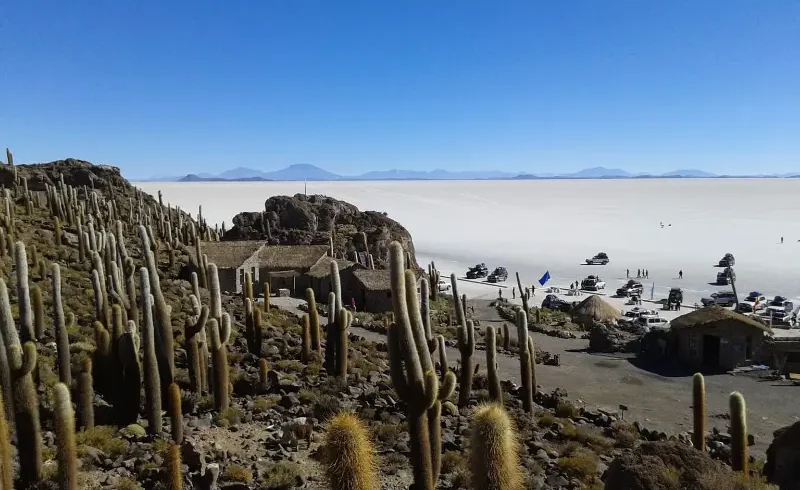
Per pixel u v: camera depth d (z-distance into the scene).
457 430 20.48
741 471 15.92
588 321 57.75
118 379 18.59
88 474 14.93
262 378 23.20
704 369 39.53
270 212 82.88
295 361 27.28
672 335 42.56
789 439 17.80
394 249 12.82
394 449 18.16
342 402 22.11
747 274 92.06
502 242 135.50
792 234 139.38
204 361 22.05
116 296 27.27
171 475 13.53
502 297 75.56
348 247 78.44
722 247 121.38
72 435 12.78
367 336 42.59
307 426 18.67
